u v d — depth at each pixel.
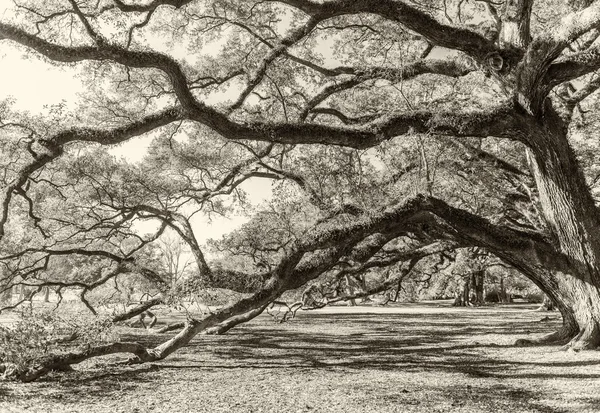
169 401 9.05
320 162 18.50
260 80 17.88
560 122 14.67
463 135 13.73
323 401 9.06
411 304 67.38
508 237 15.14
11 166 16.47
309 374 12.37
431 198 14.72
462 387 10.44
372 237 16.38
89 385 10.60
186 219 17.56
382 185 18.77
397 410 8.33
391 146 17.14
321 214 17.47
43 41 11.09
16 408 8.27
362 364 14.27
